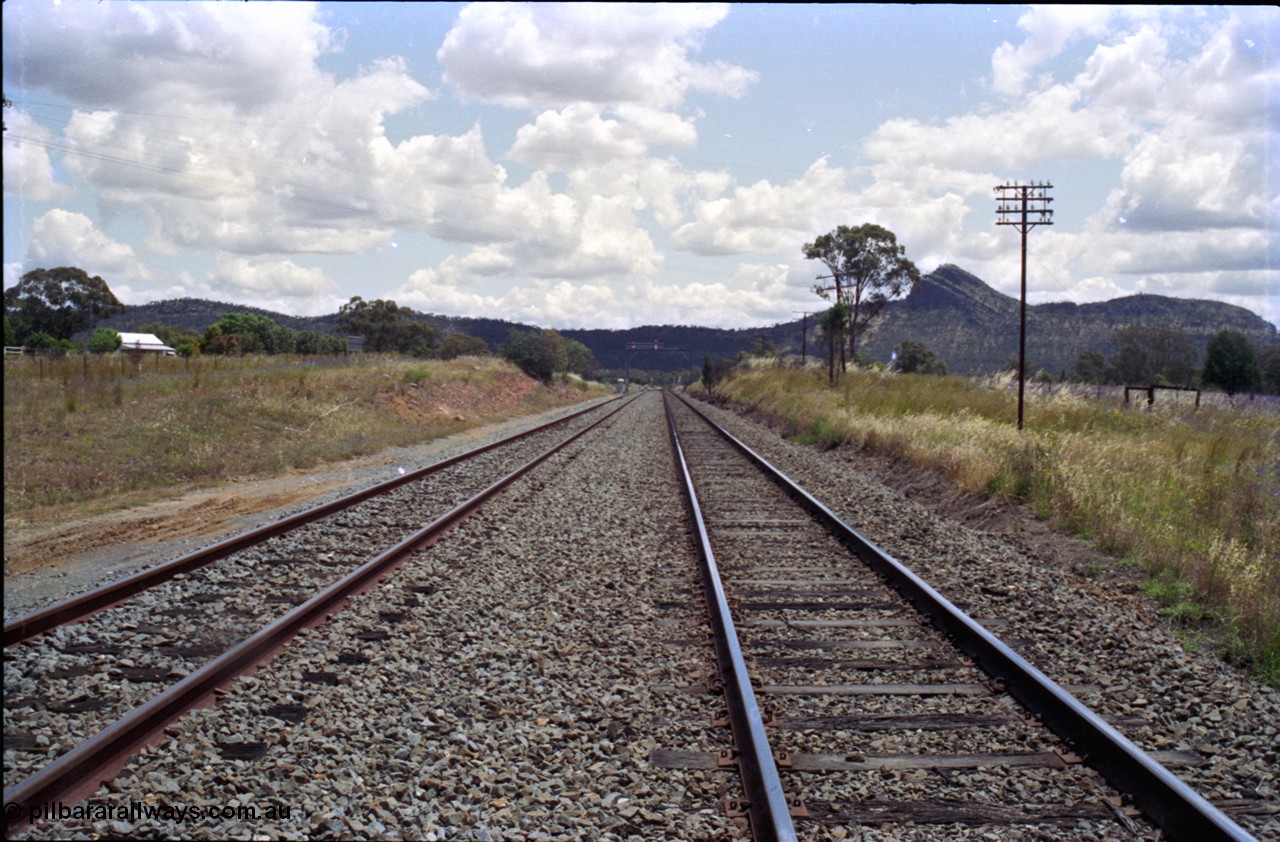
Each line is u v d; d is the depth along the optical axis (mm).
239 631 6535
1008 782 4395
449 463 17156
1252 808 4246
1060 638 6855
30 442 15047
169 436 16812
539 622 7031
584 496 13727
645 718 5152
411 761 4488
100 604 7043
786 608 7637
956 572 8969
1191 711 5434
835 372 42719
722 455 20750
